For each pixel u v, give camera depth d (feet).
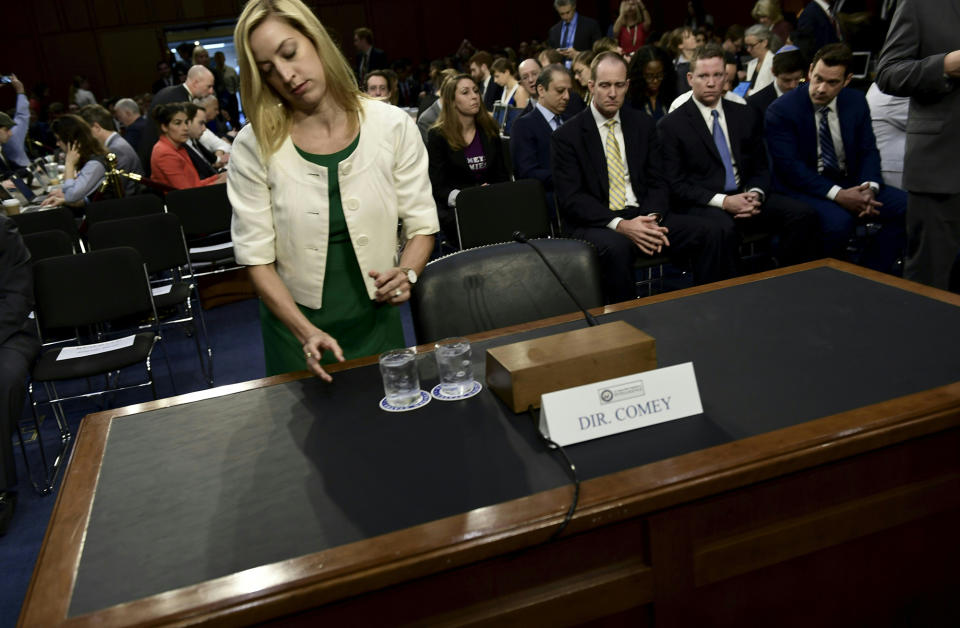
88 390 12.73
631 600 3.75
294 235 5.69
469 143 14.02
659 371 4.25
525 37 52.06
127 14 45.19
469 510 3.58
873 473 4.09
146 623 3.06
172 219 13.29
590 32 27.78
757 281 6.39
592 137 11.36
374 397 4.94
